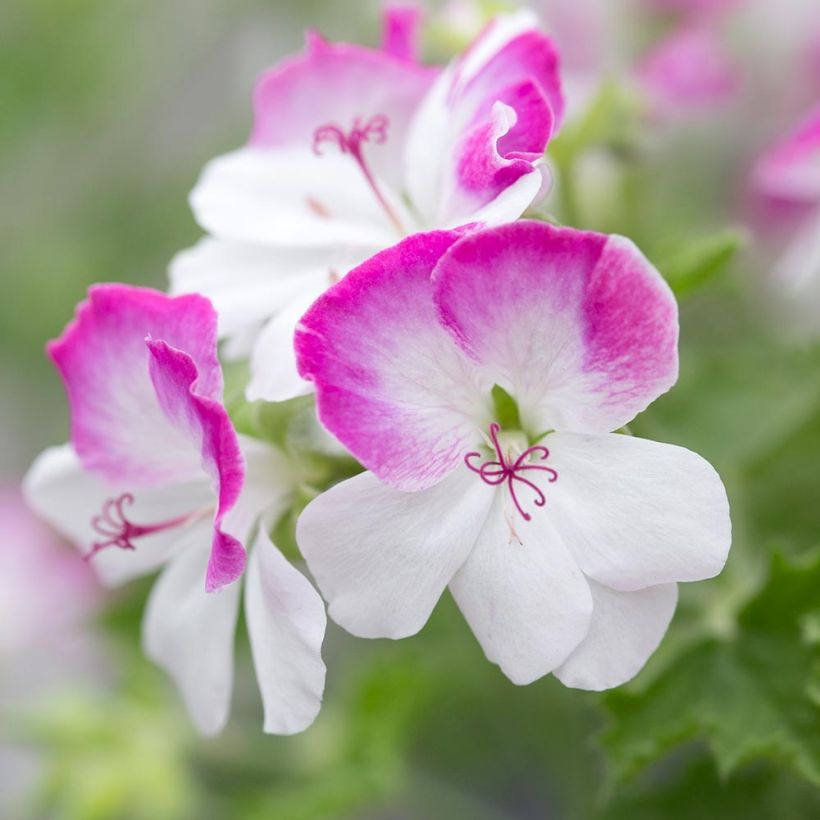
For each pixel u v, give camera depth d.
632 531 0.35
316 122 0.39
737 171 0.53
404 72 0.39
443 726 0.48
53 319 0.58
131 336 0.36
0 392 0.61
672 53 0.47
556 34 0.49
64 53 0.60
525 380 0.35
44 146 0.62
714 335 0.47
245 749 0.47
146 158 0.62
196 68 0.63
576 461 0.35
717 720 0.38
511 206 0.35
